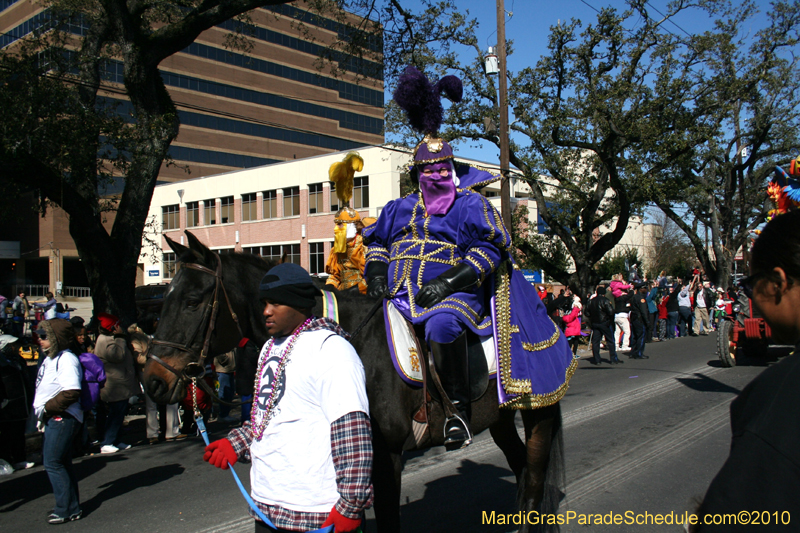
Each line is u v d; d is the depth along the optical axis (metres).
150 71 12.61
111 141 12.02
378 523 3.05
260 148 60.53
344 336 2.50
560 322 13.77
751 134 27.97
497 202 32.12
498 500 5.01
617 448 6.45
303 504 2.23
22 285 52.25
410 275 3.29
